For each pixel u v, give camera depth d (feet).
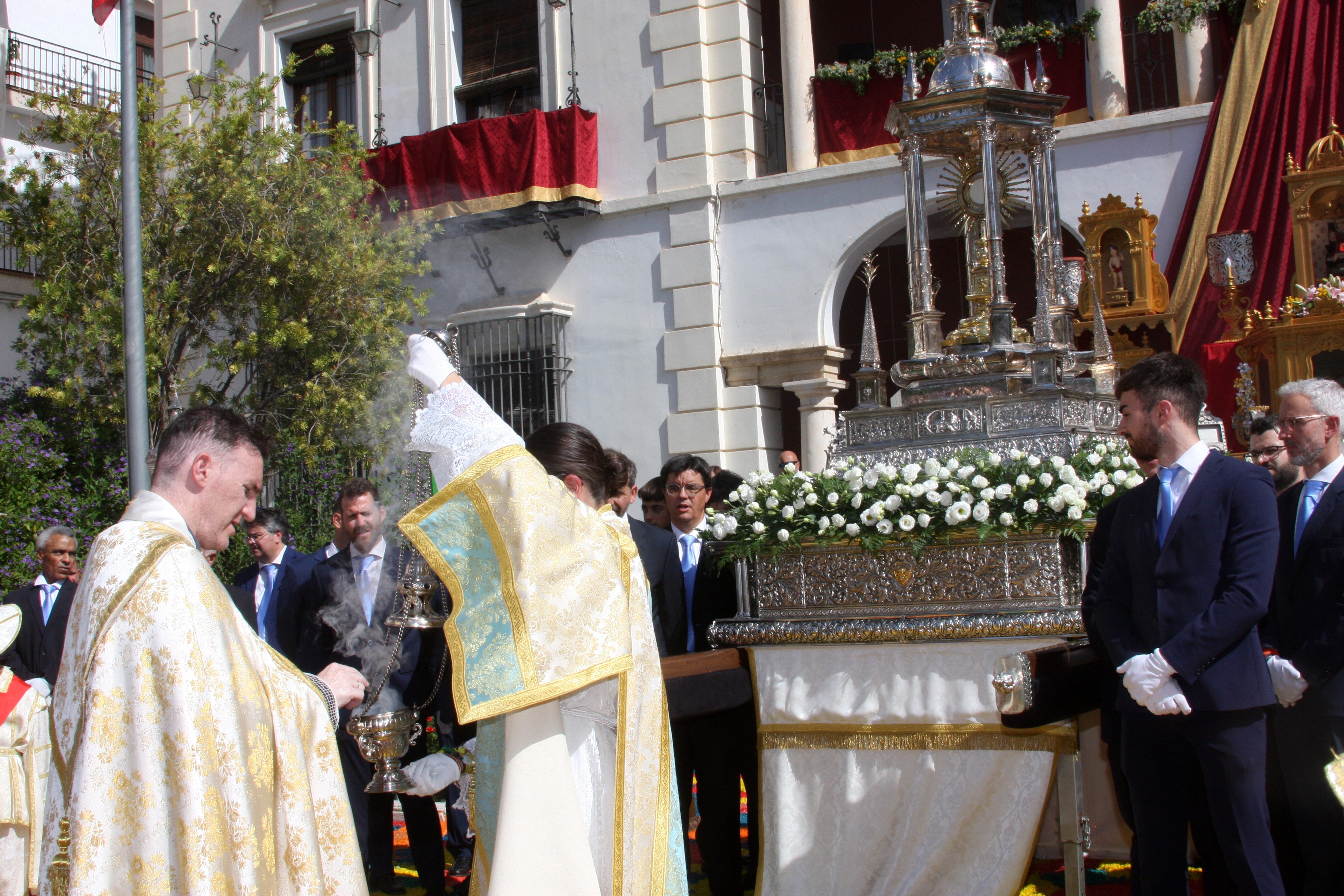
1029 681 11.03
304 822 8.41
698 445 42.22
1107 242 34.30
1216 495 11.07
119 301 38.96
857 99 41.16
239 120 40.27
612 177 44.29
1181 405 11.49
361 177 44.88
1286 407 13.30
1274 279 32.89
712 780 14.57
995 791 12.72
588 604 8.41
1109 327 33.76
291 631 16.78
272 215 39.65
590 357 44.29
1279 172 33.53
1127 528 11.61
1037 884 14.52
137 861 7.57
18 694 17.16
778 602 14.26
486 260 46.16
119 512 39.34
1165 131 36.06
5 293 52.75
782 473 14.47
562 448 10.25
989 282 15.99
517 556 8.36
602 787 8.93
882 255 47.16
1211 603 10.73
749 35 43.14
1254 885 10.53
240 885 7.80
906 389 15.35
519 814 8.39
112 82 60.90
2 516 36.32
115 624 7.84
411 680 15.14
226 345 40.63
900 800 13.21
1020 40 38.17
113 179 40.34
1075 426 14.39
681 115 42.93
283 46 52.13
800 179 41.06
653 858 8.80
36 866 17.15
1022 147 16.31
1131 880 12.14
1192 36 36.42
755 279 42.01
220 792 7.79
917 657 13.29
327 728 8.89
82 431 41.68
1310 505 13.05
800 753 13.82
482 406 9.10
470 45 48.16
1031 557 12.91
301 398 40.11
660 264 43.16
